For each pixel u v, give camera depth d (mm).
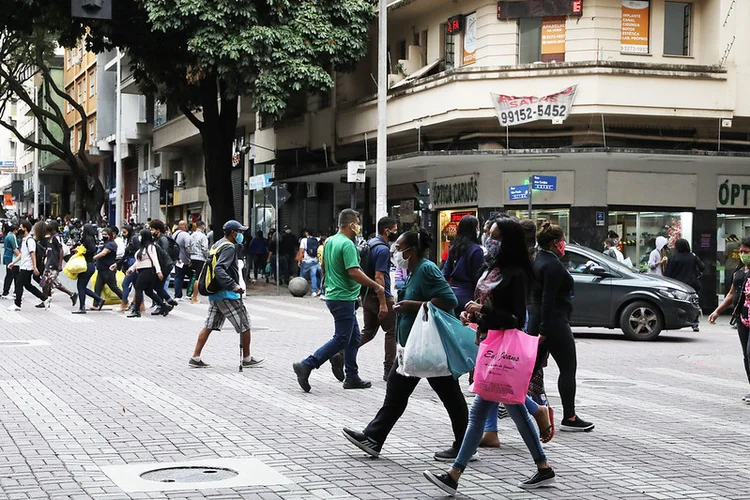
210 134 33156
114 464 7410
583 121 25922
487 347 6785
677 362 15188
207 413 9695
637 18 26031
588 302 18562
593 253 19047
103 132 58469
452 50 28781
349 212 11148
